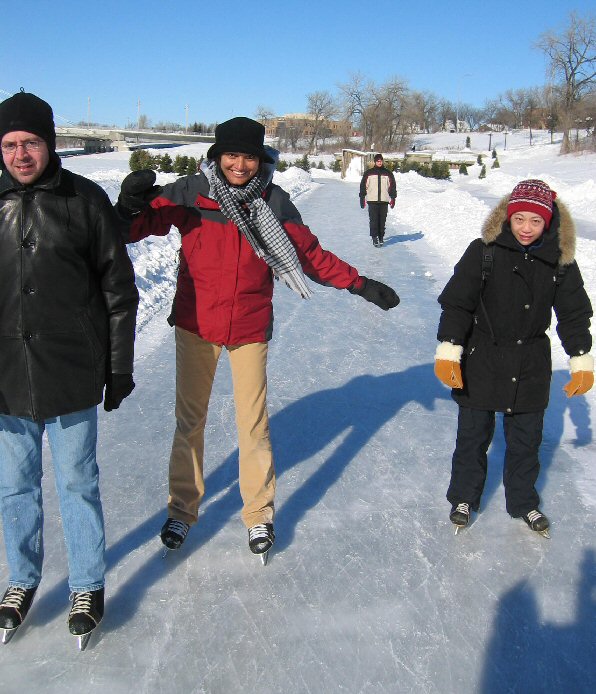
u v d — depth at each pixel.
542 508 3.50
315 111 96.00
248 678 2.37
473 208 16.33
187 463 3.04
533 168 49.28
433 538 3.24
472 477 3.22
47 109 2.25
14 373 2.30
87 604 2.46
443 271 9.84
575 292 3.01
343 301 7.82
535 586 2.90
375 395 5.05
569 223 2.94
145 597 2.76
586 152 58.03
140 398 4.85
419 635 2.60
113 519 3.31
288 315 7.18
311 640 2.55
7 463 2.42
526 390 3.07
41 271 2.27
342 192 27.14
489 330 3.05
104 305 2.46
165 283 8.15
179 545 3.03
